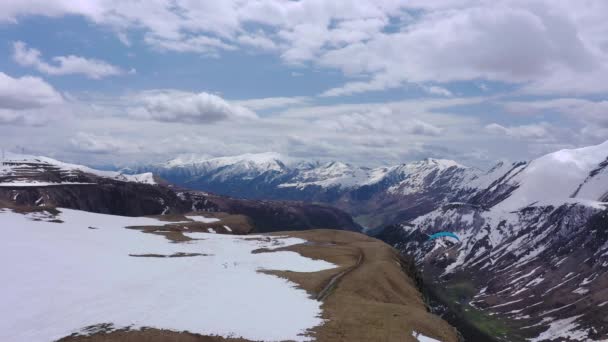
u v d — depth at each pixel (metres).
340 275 75.69
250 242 126.00
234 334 42.59
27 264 64.81
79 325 42.72
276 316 49.50
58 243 86.12
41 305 48.31
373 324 49.28
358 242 129.38
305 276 73.31
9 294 50.75
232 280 67.69
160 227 149.25
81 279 60.72
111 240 103.94
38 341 38.41
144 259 83.12
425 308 72.06
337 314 52.09
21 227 100.19
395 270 86.38
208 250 104.94
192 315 47.47
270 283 67.19
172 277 67.19
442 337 49.91
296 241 129.38
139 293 55.69
